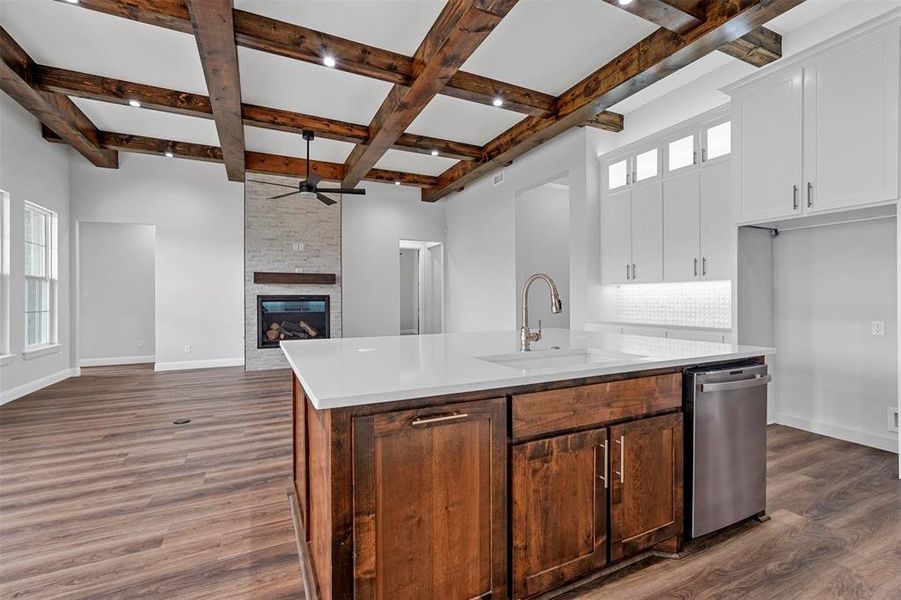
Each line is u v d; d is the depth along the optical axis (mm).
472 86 3977
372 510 1312
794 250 3783
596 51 3604
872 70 2777
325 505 1358
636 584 1751
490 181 7098
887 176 2717
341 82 4102
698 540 2053
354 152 6066
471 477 1465
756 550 1977
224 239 7188
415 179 7598
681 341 2600
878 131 2754
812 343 3672
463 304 7973
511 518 1542
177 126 5422
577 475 1679
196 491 2641
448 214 8547
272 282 6953
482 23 2809
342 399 1229
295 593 1739
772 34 3598
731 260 3674
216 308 7156
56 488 2674
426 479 1392
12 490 2645
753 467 2145
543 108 4395
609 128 5133
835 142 2961
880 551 1964
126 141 5727
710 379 1973
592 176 5113
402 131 4641
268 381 5988
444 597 1424
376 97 4422
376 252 8141
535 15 3133
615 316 5254
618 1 2699
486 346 2344
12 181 4883
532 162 6047
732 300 3629
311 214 7281
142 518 2314
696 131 4082
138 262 7691
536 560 1595
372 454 1311
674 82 4434
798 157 3168
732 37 2949
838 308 3520
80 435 3686
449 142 5805
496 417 1509
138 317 7703
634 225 4695
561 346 2377
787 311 3832
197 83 4152
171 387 5594
